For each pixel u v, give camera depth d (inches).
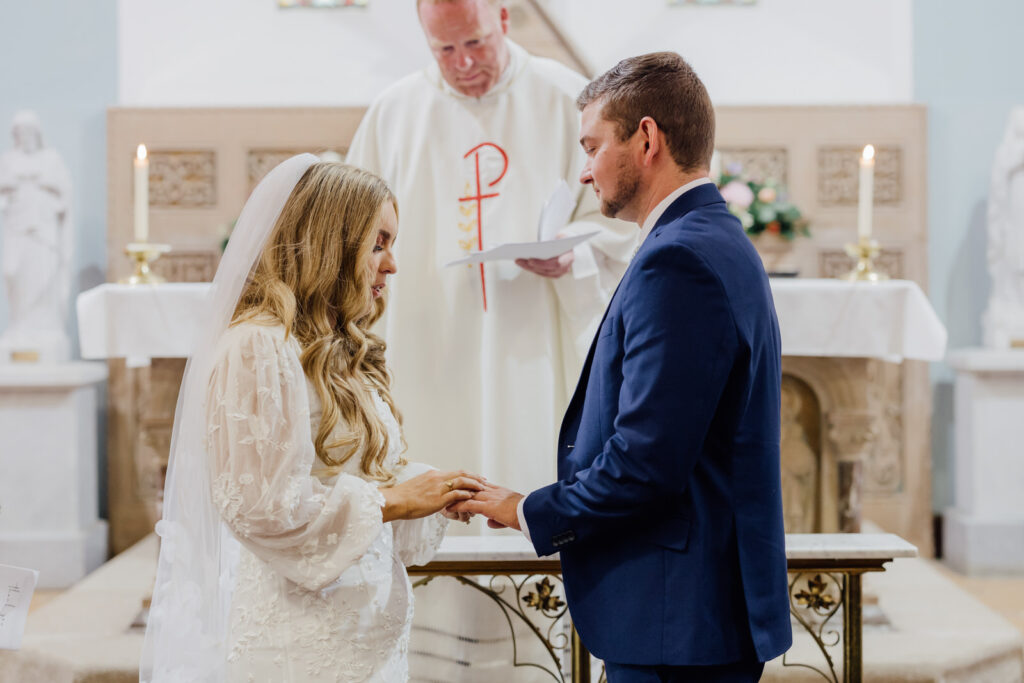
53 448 197.8
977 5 222.7
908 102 223.6
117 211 217.3
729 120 221.5
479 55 124.2
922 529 219.8
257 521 67.4
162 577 75.3
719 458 69.8
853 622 97.7
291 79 223.3
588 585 72.1
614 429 70.8
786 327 140.9
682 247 66.7
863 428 151.3
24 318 205.5
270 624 70.6
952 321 222.8
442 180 129.0
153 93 221.6
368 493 70.8
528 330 125.0
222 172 219.0
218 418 68.9
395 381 127.0
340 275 75.1
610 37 226.5
